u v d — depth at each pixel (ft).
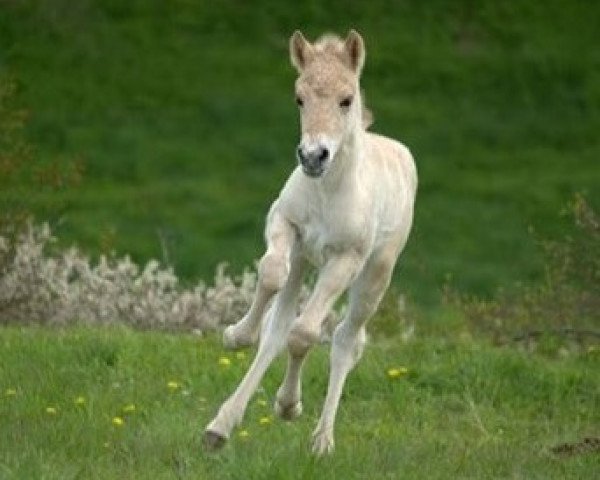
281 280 106.22
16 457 105.70
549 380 145.18
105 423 120.67
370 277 116.98
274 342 110.83
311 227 110.11
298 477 101.30
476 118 370.94
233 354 146.10
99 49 376.89
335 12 392.88
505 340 163.12
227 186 335.88
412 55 384.47
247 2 394.32
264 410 130.31
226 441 108.37
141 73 372.38
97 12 385.50
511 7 401.08
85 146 345.51
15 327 164.96
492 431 131.03
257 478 101.71
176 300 176.96
